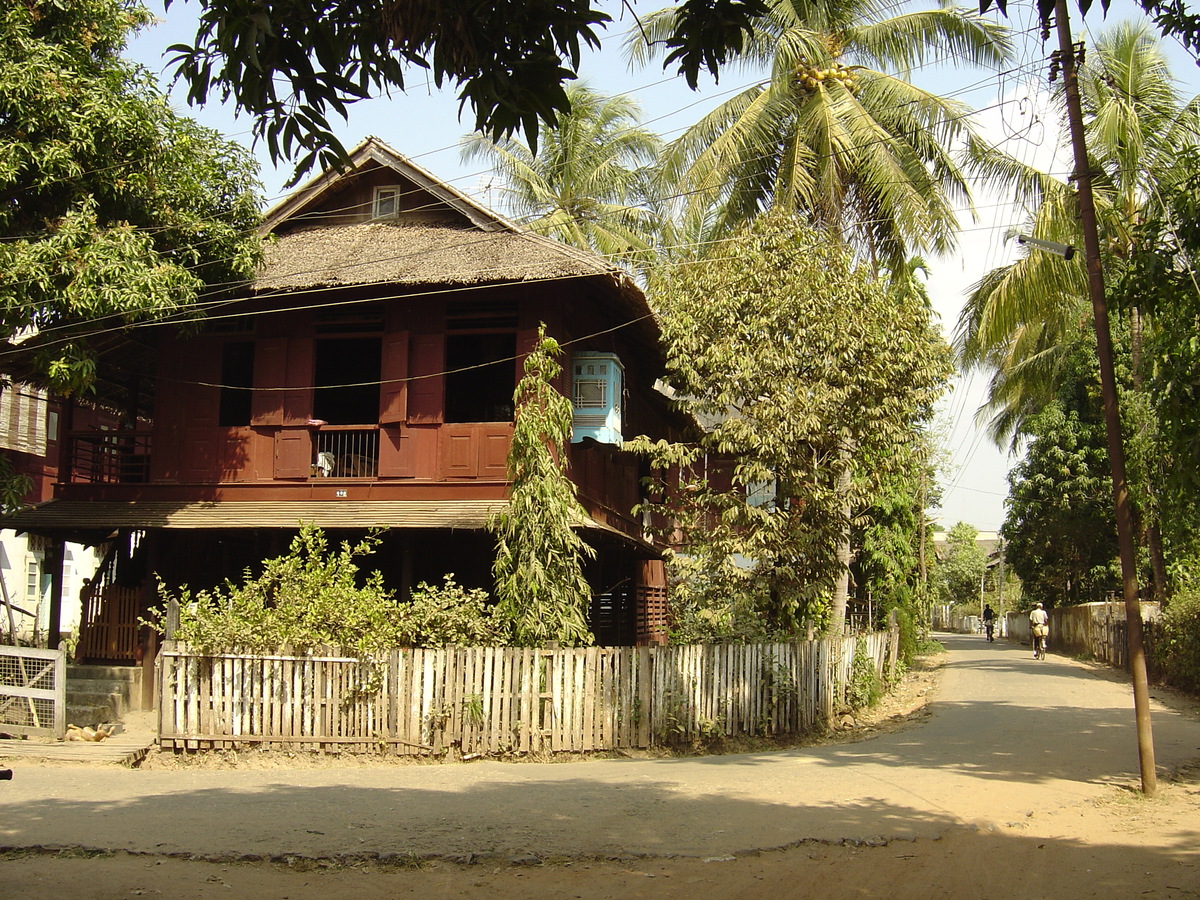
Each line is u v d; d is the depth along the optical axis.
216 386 17.39
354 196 18.77
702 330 16.64
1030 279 19.56
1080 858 7.82
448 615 13.22
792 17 21.22
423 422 16.61
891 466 16.62
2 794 10.23
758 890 6.99
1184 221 10.66
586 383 17.30
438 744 12.58
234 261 15.68
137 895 6.77
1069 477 36.16
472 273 15.70
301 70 5.90
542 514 13.37
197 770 12.06
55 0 14.11
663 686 13.48
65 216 13.91
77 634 18.56
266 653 12.73
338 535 16.62
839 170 21.48
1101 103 18.89
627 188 31.78
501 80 6.03
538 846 8.04
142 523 16.16
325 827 8.64
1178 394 10.88
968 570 80.81
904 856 7.86
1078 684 22.98
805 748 13.96
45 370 14.65
